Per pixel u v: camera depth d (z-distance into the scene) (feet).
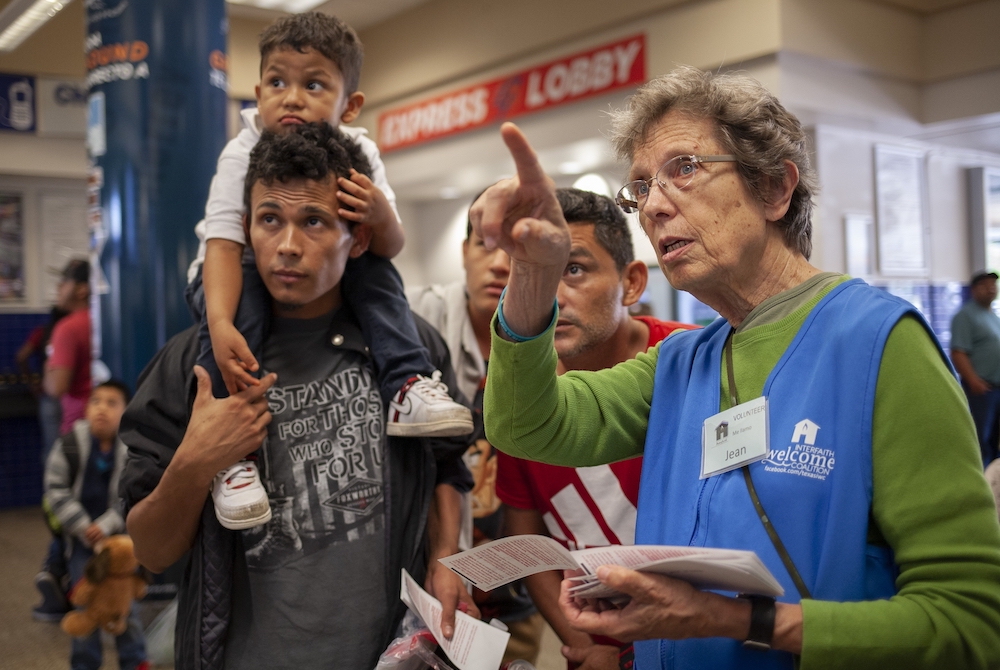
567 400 4.18
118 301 14.10
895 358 3.35
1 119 25.07
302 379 5.28
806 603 3.14
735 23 18.53
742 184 3.72
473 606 5.40
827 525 3.31
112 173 14.02
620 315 6.03
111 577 10.98
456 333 7.70
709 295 3.94
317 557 5.00
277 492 5.03
